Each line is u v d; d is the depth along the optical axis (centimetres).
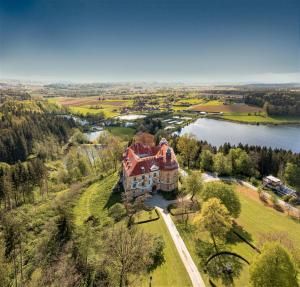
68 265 5900
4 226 8200
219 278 5669
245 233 7531
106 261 5903
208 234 7338
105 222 8419
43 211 9844
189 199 9669
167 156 10431
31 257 6988
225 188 8088
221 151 14650
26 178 11869
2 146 16950
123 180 11081
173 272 5859
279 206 9569
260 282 4672
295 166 11456
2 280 5822
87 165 14625
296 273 4712
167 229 7644
